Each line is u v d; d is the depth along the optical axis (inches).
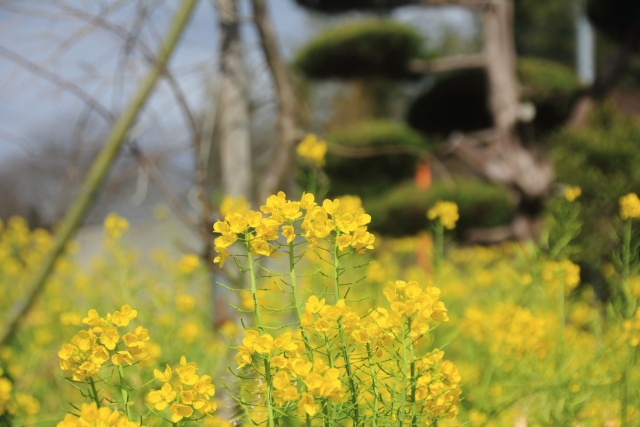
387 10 609.9
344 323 64.9
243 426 93.2
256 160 171.9
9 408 105.9
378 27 613.3
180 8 145.7
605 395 106.9
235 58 152.0
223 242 65.6
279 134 160.1
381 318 65.4
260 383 73.8
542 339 125.0
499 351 117.0
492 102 569.6
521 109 553.3
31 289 156.8
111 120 145.4
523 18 679.7
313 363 62.6
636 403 100.5
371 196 590.2
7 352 157.6
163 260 226.5
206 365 116.6
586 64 663.1
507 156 556.7
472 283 202.7
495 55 569.3
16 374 148.6
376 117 870.4
